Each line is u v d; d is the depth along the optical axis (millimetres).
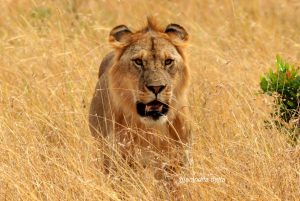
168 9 21406
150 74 10336
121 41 10898
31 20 19062
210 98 12711
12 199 10211
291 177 10234
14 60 15891
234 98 12516
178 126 10867
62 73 14391
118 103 10797
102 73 12500
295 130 11359
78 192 10266
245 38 18406
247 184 10336
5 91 13883
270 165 10469
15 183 10250
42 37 17375
